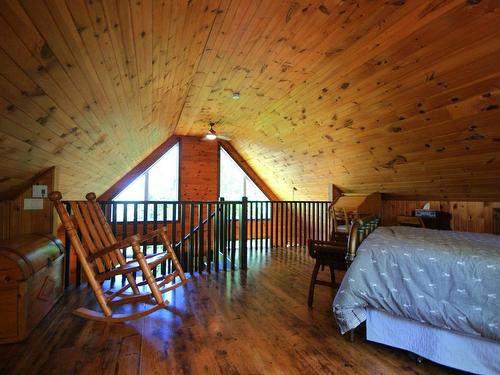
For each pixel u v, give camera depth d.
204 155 7.23
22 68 1.32
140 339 1.96
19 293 1.90
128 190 6.95
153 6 1.62
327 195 6.34
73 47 1.47
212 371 1.62
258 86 3.57
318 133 4.35
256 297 2.80
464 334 1.61
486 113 2.50
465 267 1.62
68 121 2.14
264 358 1.76
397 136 3.45
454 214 4.38
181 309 2.49
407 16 2.04
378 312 1.89
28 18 1.10
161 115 4.12
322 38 2.48
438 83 2.48
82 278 3.35
